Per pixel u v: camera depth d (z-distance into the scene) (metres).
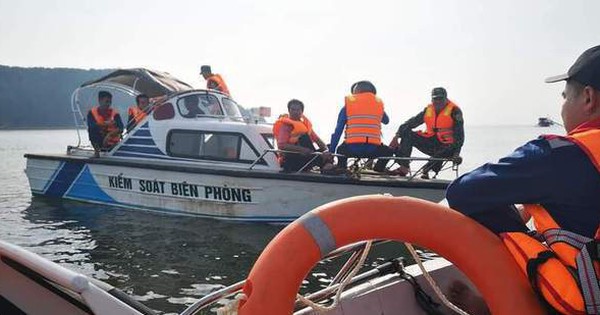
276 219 8.80
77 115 11.80
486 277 1.81
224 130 9.39
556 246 1.70
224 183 9.05
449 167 8.55
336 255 2.37
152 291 5.99
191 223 9.09
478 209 1.87
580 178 1.66
